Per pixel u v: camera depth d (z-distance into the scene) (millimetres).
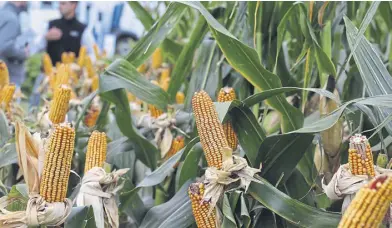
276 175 2090
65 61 4523
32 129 2760
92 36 5793
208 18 2238
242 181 1822
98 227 1890
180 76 2803
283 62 2701
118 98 2590
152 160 2639
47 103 2756
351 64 2906
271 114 2576
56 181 1752
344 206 1794
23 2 5250
